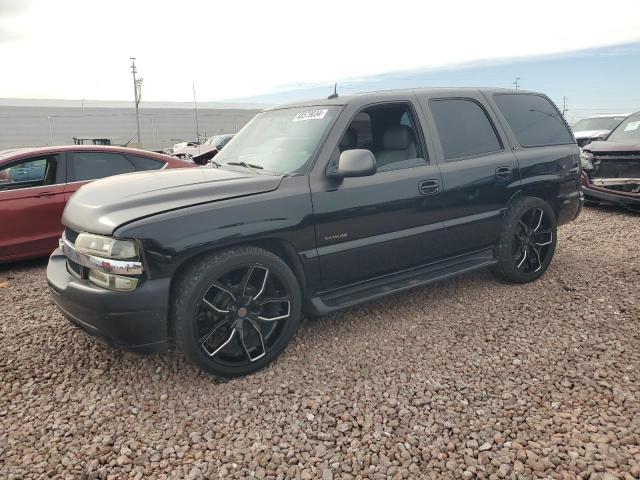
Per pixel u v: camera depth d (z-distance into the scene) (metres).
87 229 2.91
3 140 59.56
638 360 3.15
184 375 3.16
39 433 2.61
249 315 3.09
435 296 4.37
